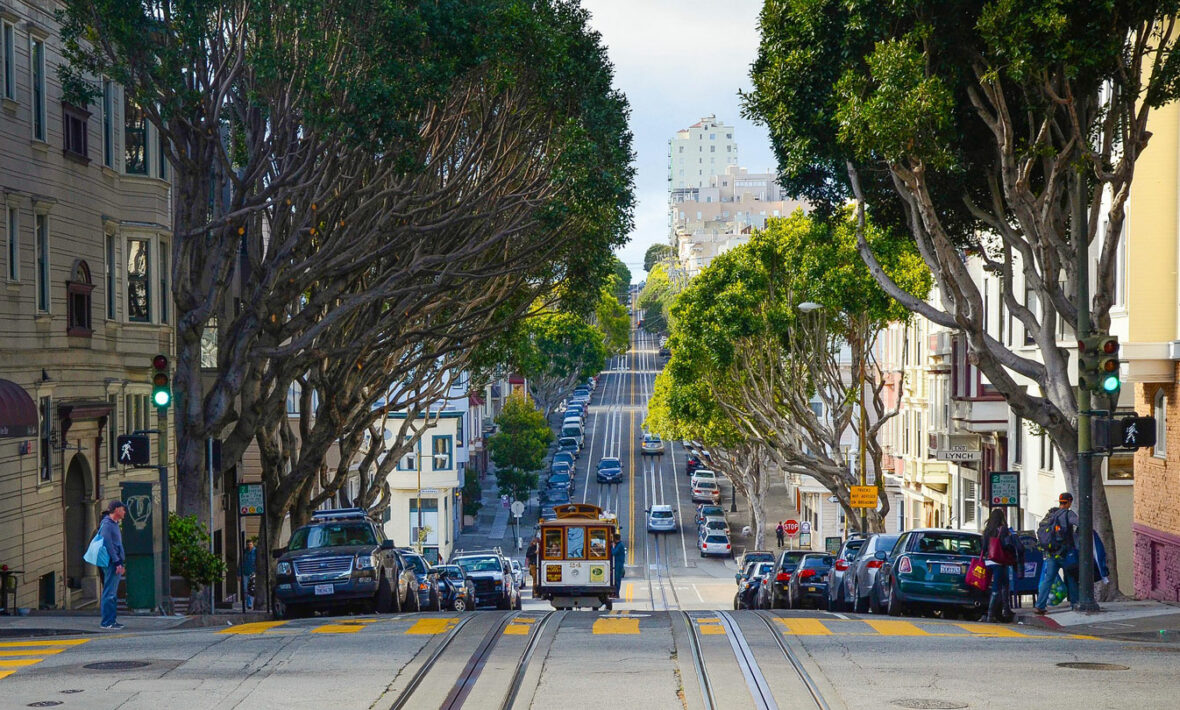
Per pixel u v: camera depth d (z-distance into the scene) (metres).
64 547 31.45
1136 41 21.34
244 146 32.09
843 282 41.06
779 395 51.47
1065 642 16.27
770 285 47.62
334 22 26.22
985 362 23.08
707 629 17.22
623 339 133.50
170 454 38.44
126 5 25.28
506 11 27.55
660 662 14.19
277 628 18.52
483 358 40.91
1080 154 21.47
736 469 72.69
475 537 83.81
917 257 41.22
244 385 30.52
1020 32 20.14
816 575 27.81
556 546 37.38
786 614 20.41
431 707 11.74
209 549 27.52
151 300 35.62
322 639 16.42
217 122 26.80
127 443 22.09
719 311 47.19
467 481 89.44
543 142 32.50
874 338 47.22
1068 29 20.39
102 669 13.85
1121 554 34.44
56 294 30.55
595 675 13.34
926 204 21.98
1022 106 22.55
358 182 30.94
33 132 29.36
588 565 37.25
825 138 24.00
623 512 90.25
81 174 32.06
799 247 45.25
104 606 19.31
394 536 74.75
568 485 95.94
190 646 15.81
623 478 102.12
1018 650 15.23
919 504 59.53
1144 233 26.59
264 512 34.44
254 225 30.17
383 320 32.03
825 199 27.42
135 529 22.53
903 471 60.22
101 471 33.69
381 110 25.30
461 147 33.31
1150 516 27.97
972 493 50.34
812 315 46.34
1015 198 22.02
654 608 51.97
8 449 28.06
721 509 83.56
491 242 30.22
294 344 29.02
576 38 30.78
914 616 22.14
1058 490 38.25
